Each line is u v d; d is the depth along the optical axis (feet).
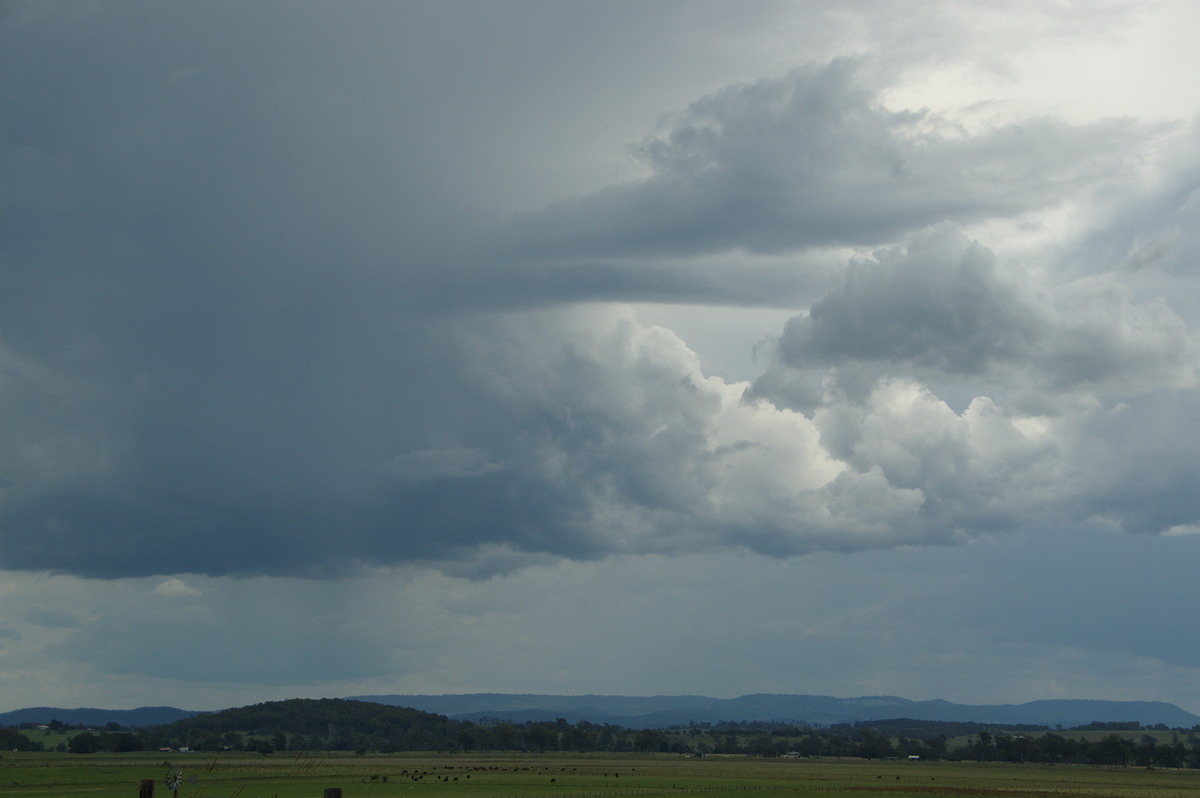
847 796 482.69
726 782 604.90
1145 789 599.57
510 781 587.27
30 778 584.40
